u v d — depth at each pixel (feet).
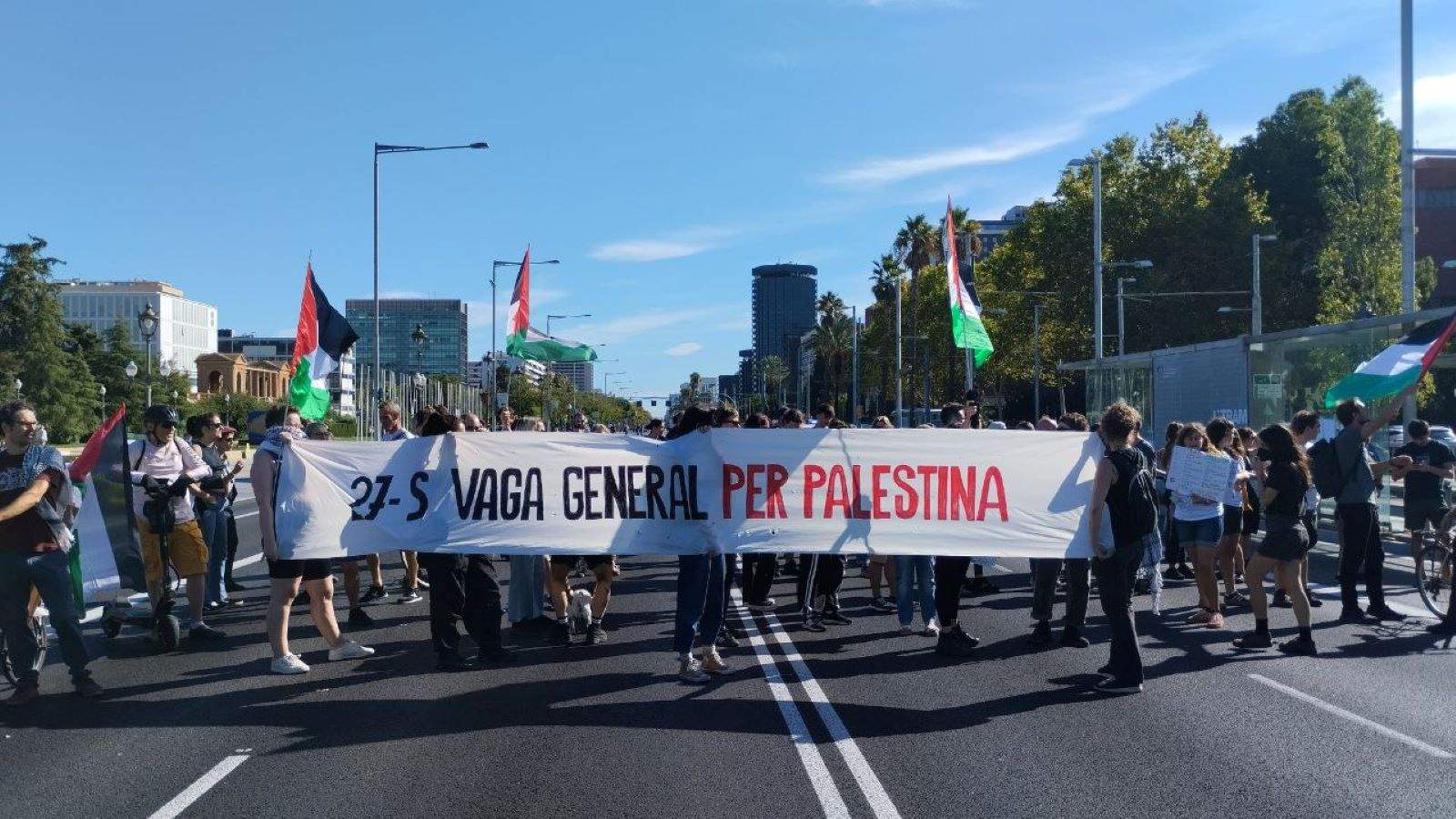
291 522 28.12
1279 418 61.31
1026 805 17.80
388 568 49.98
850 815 17.37
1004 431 29.68
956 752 20.74
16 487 23.93
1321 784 18.85
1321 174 208.54
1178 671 27.55
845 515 29.68
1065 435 29.60
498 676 27.22
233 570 46.37
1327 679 26.61
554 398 283.38
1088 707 24.04
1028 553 29.45
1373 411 54.19
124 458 29.14
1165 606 37.37
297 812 17.58
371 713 23.61
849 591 42.34
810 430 29.78
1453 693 25.23
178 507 31.76
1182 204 187.01
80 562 27.78
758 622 35.22
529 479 29.50
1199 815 17.37
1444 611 34.27
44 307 281.95
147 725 22.74
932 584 32.53
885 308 278.05
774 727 22.49
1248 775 19.30
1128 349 191.93
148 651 30.58
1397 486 52.80
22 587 24.35
